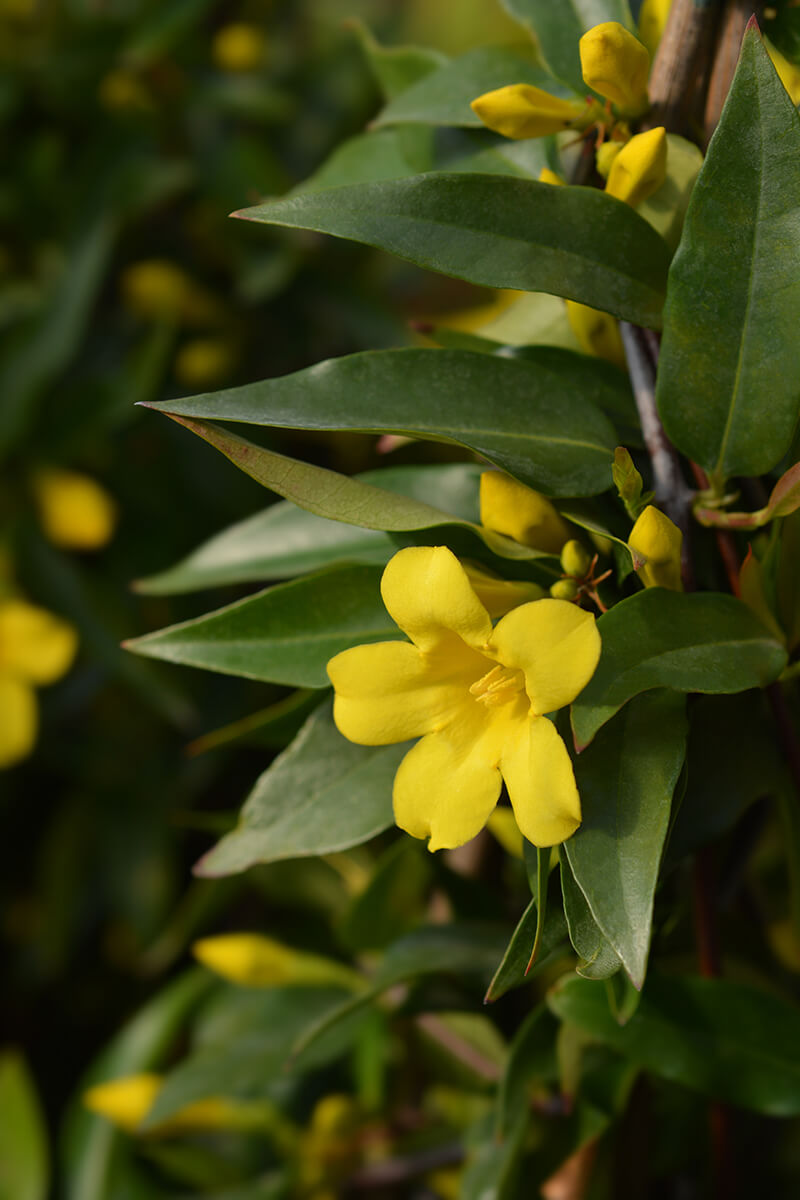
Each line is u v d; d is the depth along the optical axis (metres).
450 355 0.41
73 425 0.62
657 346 0.42
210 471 0.69
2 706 0.60
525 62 0.44
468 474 0.43
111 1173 0.53
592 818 0.39
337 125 0.72
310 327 0.71
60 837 0.70
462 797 0.39
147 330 0.69
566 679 0.38
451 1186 0.52
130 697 0.71
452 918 0.47
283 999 0.51
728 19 0.41
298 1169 0.52
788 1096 0.43
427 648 0.39
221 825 0.48
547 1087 0.46
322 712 0.42
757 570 0.40
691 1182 0.49
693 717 0.42
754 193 0.39
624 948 0.38
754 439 0.40
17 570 0.63
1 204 0.64
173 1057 0.58
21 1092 0.56
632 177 0.41
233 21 0.73
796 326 0.40
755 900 0.48
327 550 0.44
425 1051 0.52
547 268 0.40
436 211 0.40
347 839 0.42
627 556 0.40
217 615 0.42
